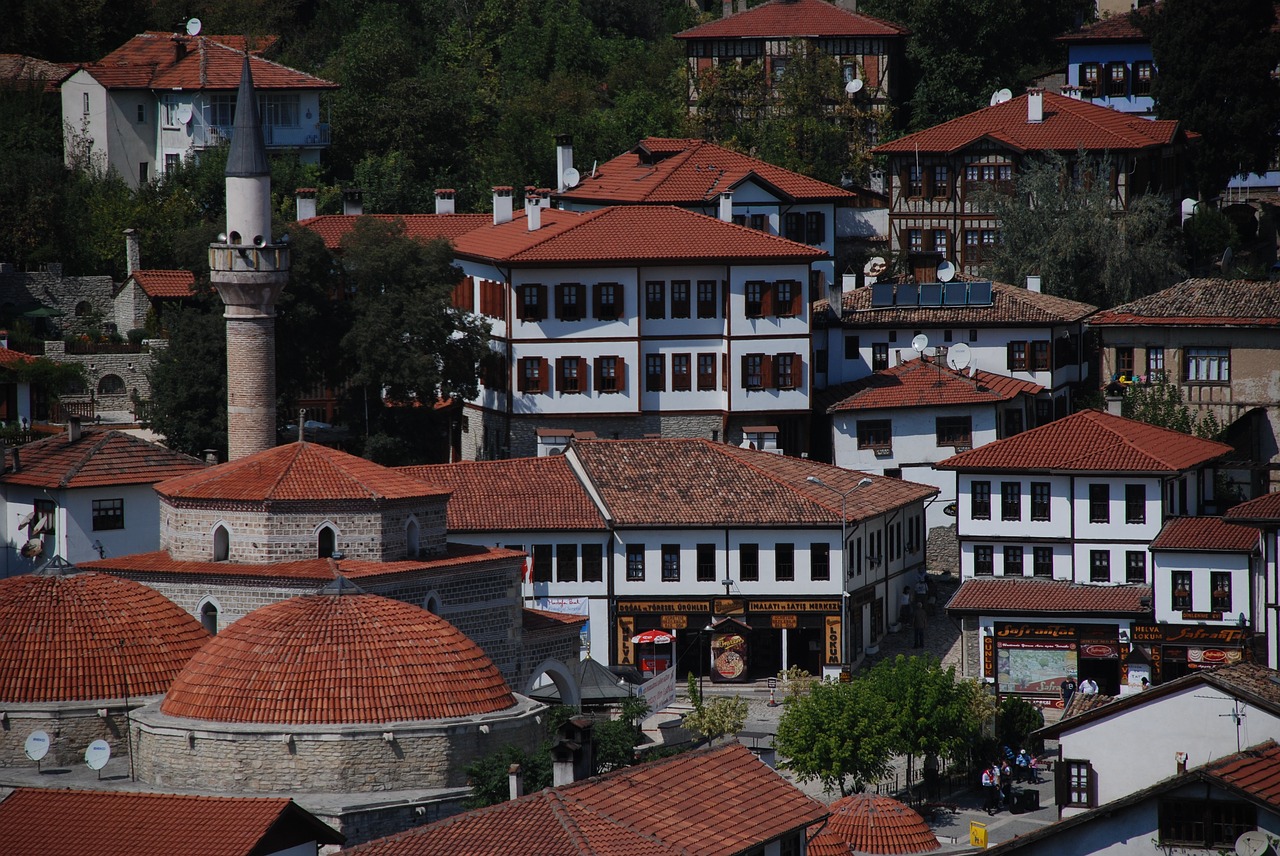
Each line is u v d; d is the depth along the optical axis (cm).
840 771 17700
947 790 18525
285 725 14762
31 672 15700
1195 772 11088
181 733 14800
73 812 12850
